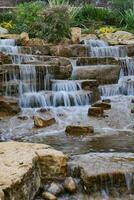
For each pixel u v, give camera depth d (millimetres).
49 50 12633
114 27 17188
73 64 11648
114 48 13289
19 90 10039
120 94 11125
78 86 10508
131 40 14836
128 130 8336
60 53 12500
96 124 8672
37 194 5254
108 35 15414
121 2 18594
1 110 9086
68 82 10508
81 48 12766
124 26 17500
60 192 5328
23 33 13352
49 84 10609
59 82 10531
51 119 8602
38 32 14203
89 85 10555
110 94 10984
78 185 5465
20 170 4949
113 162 5902
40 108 9641
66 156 5801
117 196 5328
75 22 17000
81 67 11242
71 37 14102
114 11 18531
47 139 7562
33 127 8375
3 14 16984
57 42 13711
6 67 10156
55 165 5586
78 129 7934
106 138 7621
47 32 13891
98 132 8086
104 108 9641
